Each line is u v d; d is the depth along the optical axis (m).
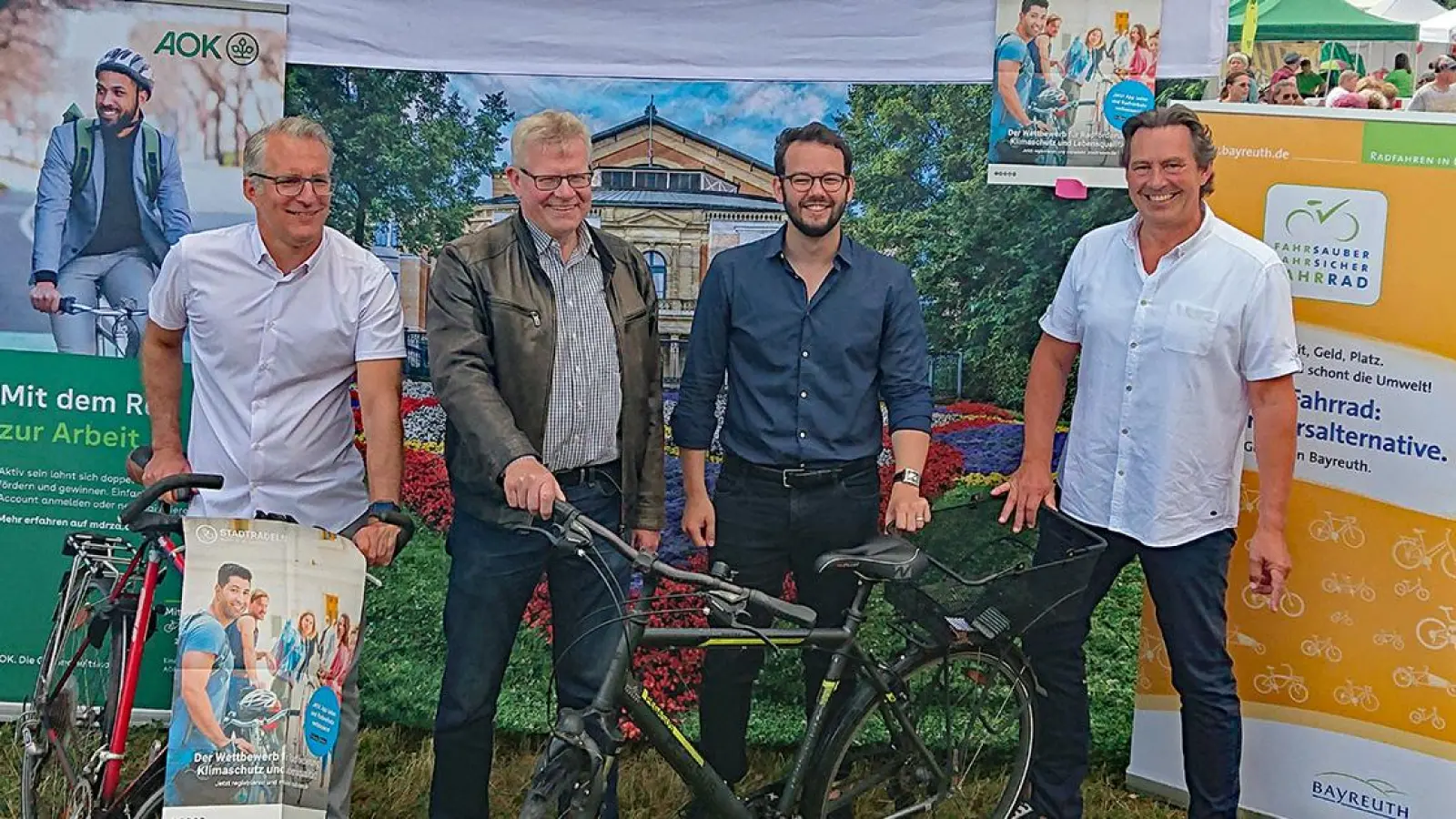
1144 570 3.55
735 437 3.49
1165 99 3.93
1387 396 3.54
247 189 3.12
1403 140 3.46
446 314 3.08
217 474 3.20
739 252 3.47
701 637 2.92
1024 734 3.58
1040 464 3.75
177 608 4.05
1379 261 3.51
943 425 4.16
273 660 2.79
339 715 2.86
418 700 4.32
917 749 3.40
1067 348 3.70
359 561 2.90
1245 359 3.38
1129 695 4.26
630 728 3.93
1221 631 3.50
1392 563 3.58
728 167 4.04
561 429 3.19
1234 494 3.48
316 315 3.22
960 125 3.97
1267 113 3.61
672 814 3.87
